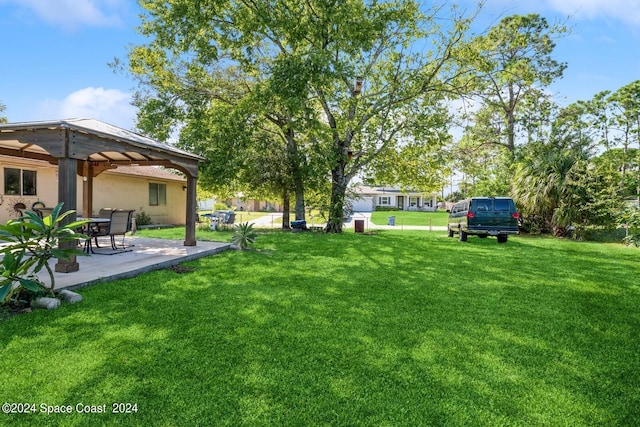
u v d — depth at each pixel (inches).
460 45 519.2
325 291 213.6
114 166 372.8
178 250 327.6
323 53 456.4
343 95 572.4
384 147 589.0
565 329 160.6
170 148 315.0
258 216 1246.3
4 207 458.3
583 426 91.9
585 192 578.9
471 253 380.2
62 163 217.2
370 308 183.0
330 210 622.8
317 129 510.3
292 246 407.2
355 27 456.8
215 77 609.6
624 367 125.0
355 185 687.7
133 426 87.2
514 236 610.5
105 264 254.1
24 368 111.7
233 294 200.2
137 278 228.4
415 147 607.5
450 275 267.7
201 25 480.7
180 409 94.2
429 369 119.5
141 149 282.2
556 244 489.4
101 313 161.2
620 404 102.1
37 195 501.7
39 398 97.3
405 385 109.0
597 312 185.9
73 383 104.5
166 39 492.4
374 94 563.8
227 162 578.6
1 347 124.9
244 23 490.6
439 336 148.3
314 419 91.9
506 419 93.7
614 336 153.3
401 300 198.8
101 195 607.5
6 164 460.4
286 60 465.4
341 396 102.2
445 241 499.5
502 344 142.1
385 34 524.1
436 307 187.8
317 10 500.1
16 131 222.4
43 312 159.3
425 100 565.0
